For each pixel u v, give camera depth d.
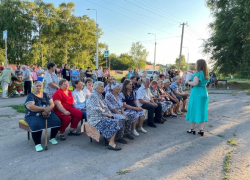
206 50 16.94
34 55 31.02
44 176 2.96
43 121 3.88
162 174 3.02
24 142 4.29
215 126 5.57
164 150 3.93
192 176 2.97
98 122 3.96
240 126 5.51
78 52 40.19
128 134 4.54
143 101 5.42
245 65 14.87
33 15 32.97
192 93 4.71
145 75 18.03
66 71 13.31
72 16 37.75
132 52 51.78
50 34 34.94
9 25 29.91
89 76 14.26
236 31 14.10
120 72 54.66
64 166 3.25
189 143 4.31
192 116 4.70
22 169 3.16
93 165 3.29
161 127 5.50
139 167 3.23
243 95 11.30
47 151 3.84
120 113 4.58
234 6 14.48
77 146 4.10
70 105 4.73
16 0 30.84
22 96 10.60
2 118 6.09
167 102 6.31
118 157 3.60
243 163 3.38
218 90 14.16
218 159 3.54
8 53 30.89
